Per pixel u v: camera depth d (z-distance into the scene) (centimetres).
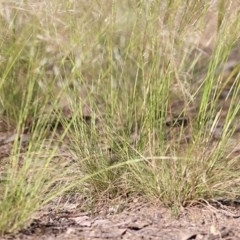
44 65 754
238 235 581
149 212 616
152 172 631
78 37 708
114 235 581
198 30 742
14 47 722
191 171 621
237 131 728
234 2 697
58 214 619
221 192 627
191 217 607
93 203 633
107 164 645
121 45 779
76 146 661
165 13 708
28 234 581
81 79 674
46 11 707
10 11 733
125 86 718
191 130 641
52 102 695
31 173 615
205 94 636
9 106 791
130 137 663
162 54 709
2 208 577
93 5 741
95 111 713
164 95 651
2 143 757
